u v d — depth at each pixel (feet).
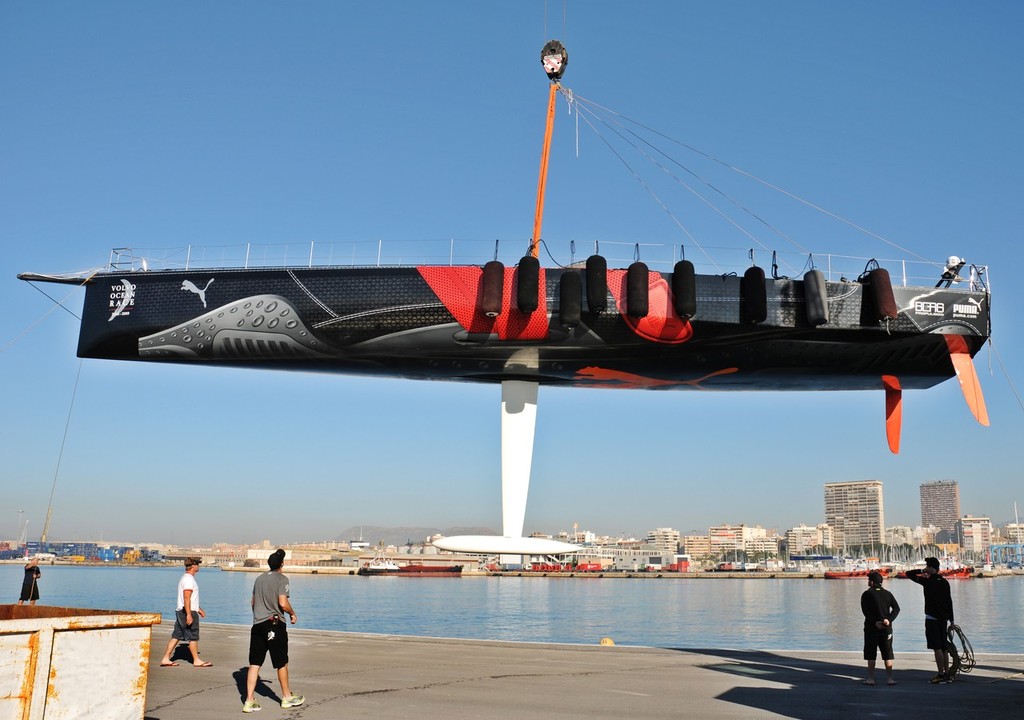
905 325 127.03
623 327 126.52
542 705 41.60
